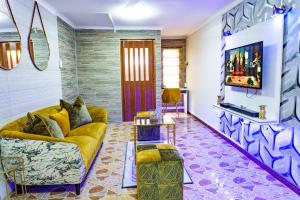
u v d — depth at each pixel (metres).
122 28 5.47
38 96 3.21
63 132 2.94
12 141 2.19
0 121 2.32
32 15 3.05
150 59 5.75
